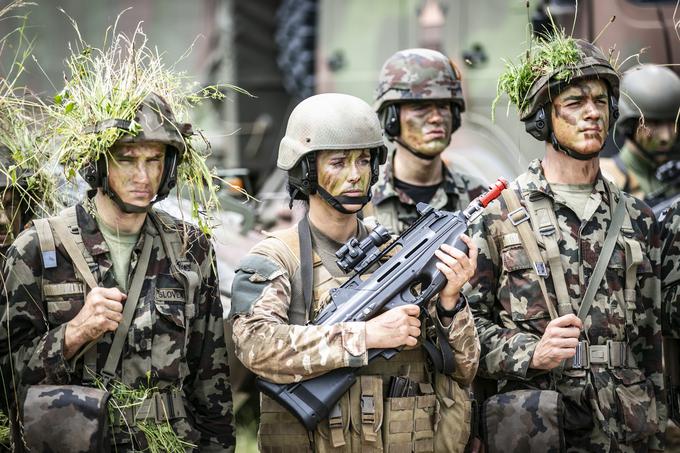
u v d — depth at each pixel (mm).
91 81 6262
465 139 12070
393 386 6156
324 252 6371
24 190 6676
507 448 6402
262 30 19031
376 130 6277
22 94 7590
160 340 6191
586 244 6738
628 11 11477
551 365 6414
